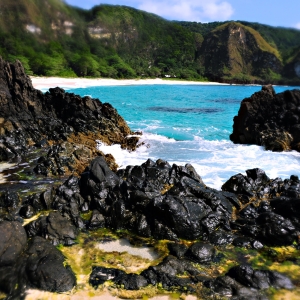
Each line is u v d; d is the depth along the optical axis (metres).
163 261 8.51
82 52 106.69
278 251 9.23
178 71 140.00
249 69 155.25
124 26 136.00
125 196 10.88
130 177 11.87
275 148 20.03
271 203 11.16
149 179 12.47
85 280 7.93
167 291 7.61
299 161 17.75
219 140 24.31
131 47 139.62
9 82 21.59
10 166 15.98
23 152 17.73
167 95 62.16
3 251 7.84
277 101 22.14
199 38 165.12
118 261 8.70
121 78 108.56
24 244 8.41
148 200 10.41
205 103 50.56
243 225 10.24
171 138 24.16
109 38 125.19
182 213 9.83
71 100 22.80
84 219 10.70
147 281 7.85
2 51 84.06
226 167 16.56
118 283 7.80
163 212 9.83
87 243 9.52
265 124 21.84
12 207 11.01
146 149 20.23
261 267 8.51
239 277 7.93
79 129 21.58
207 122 33.09
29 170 15.32
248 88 99.56
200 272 8.20
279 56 152.75
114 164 16.44
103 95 57.25
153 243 9.55
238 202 11.33
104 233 10.06
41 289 7.55
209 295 7.47
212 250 8.94
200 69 150.50
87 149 16.78
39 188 13.29
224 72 149.25
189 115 37.72
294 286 7.76
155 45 147.12
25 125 20.70
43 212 10.98
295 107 21.52
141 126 29.69
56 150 16.08
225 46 155.62
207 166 16.69
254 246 9.37
